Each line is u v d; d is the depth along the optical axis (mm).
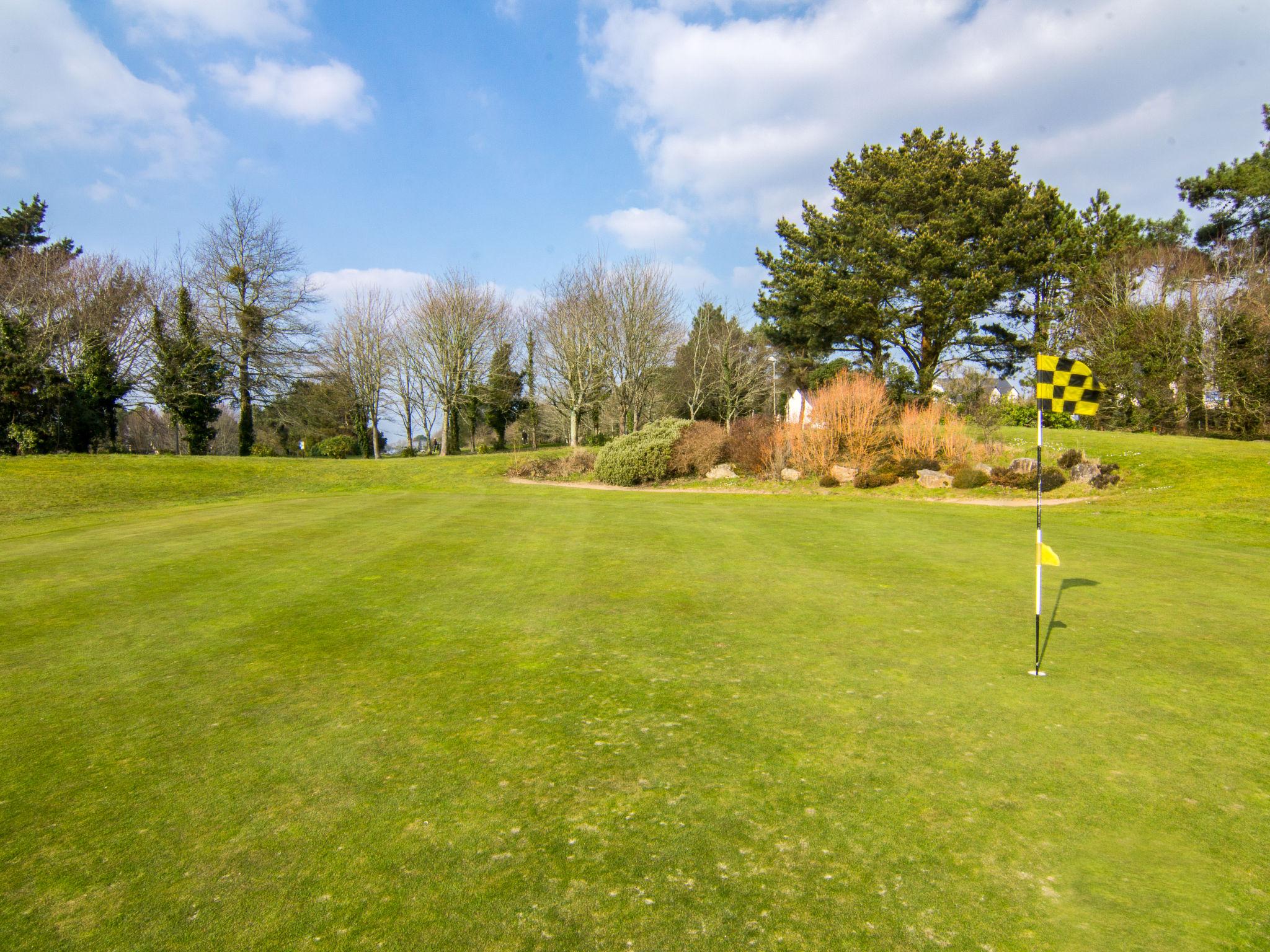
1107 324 31609
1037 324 36062
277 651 5836
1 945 2555
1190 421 30219
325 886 2898
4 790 3662
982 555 10141
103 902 2803
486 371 50750
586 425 53875
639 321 42031
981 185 31359
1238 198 33500
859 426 24906
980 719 4500
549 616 6863
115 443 35250
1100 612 7027
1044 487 20406
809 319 34031
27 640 6102
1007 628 6461
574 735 4289
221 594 7688
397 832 3281
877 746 4137
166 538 11367
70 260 36812
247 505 17078
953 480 21859
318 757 4016
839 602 7422
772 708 4680
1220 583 8328
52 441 29125
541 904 2783
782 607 7195
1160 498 16625
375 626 6527
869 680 5172
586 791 3648
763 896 2830
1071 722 4453
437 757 4020
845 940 2578
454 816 3424
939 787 3672
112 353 36531
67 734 4316
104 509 20203
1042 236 31078
